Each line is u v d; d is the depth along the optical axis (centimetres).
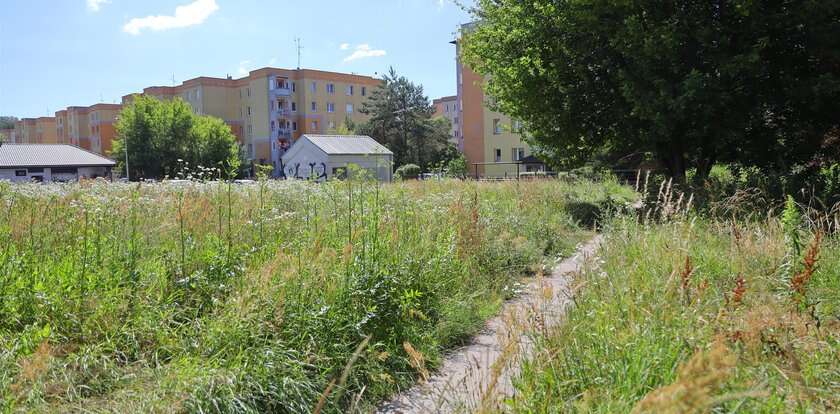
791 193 1009
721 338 298
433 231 711
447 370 448
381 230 618
